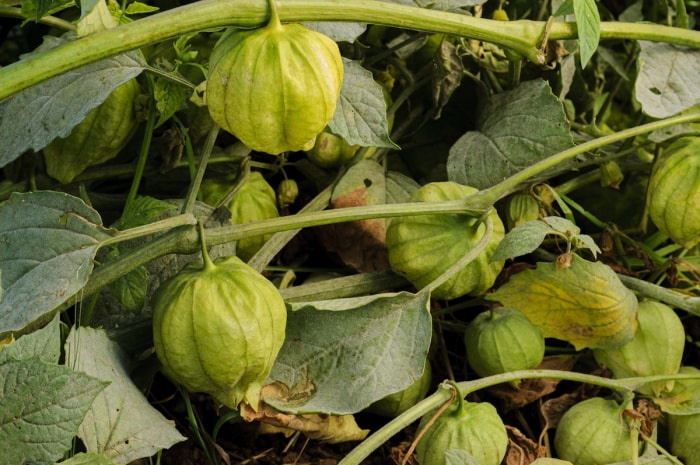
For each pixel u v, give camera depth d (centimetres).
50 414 59
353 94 68
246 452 72
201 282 64
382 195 76
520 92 75
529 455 71
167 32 59
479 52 78
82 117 64
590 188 82
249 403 66
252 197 76
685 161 72
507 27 69
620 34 73
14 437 59
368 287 73
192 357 64
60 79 66
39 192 63
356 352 67
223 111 61
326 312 68
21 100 66
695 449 72
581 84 84
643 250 78
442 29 67
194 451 71
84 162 72
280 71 60
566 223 69
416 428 73
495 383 69
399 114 83
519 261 78
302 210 76
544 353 77
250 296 64
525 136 73
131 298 67
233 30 61
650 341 74
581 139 78
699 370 75
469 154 75
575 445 71
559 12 69
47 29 84
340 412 66
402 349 67
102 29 60
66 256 63
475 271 70
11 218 63
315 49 60
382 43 81
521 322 73
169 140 74
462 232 70
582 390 74
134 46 59
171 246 65
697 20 92
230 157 77
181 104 71
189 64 70
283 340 66
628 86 88
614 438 71
